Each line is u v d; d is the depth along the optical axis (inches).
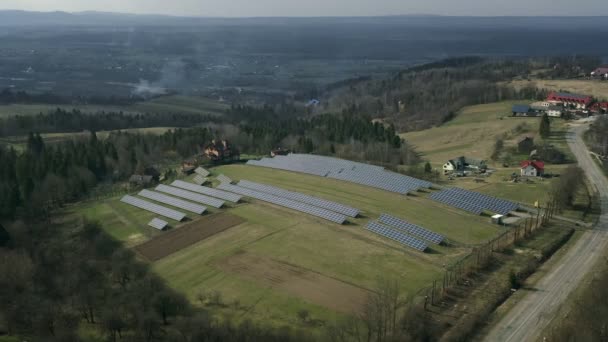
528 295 3769.7
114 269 4188.0
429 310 3609.7
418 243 4655.5
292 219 5492.1
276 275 4271.7
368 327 3292.3
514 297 3754.9
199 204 6171.3
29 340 3272.6
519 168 6904.5
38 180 6825.8
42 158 7573.8
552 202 5388.8
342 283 4074.8
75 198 6865.2
